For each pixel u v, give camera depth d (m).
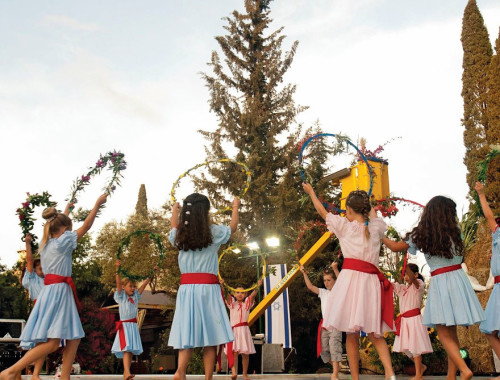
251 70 24.14
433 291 5.26
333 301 4.88
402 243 5.41
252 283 18.81
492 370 11.62
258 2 24.09
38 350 4.68
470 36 21.22
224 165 21.45
